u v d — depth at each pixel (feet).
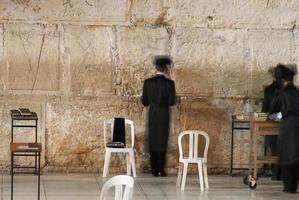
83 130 47.44
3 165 46.88
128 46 47.55
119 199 27.27
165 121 46.06
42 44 47.06
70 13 47.11
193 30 47.80
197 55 47.91
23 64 46.96
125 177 27.02
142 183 44.01
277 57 48.26
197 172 47.80
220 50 48.01
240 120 46.47
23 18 46.83
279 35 48.14
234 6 47.88
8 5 46.65
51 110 47.21
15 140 46.93
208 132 48.19
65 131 47.34
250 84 48.21
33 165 47.06
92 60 47.39
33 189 41.29
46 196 39.27
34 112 45.39
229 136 48.21
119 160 47.65
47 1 46.88
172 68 47.80
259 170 47.88
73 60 47.29
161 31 47.65
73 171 47.42
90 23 47.29
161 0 47.57
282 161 41.50
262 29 48.08
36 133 44.47
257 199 39.68
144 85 46.16
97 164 47.60
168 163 47.98
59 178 45.19
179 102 47.88
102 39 47.39
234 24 47.96
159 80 46.01
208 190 42.16
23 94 47.03
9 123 46.88
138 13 47.52
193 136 42.65
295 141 41.29
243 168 47.83
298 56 48.24
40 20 46.93
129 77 47.65
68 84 47.32
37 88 47.11
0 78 46.80
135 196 39.83
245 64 48.14
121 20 47.42
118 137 45.44
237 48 48.03
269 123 42.16
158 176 46.65
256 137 42.29
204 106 48.06
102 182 43.93
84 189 41.55
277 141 42.45
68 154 47.39
